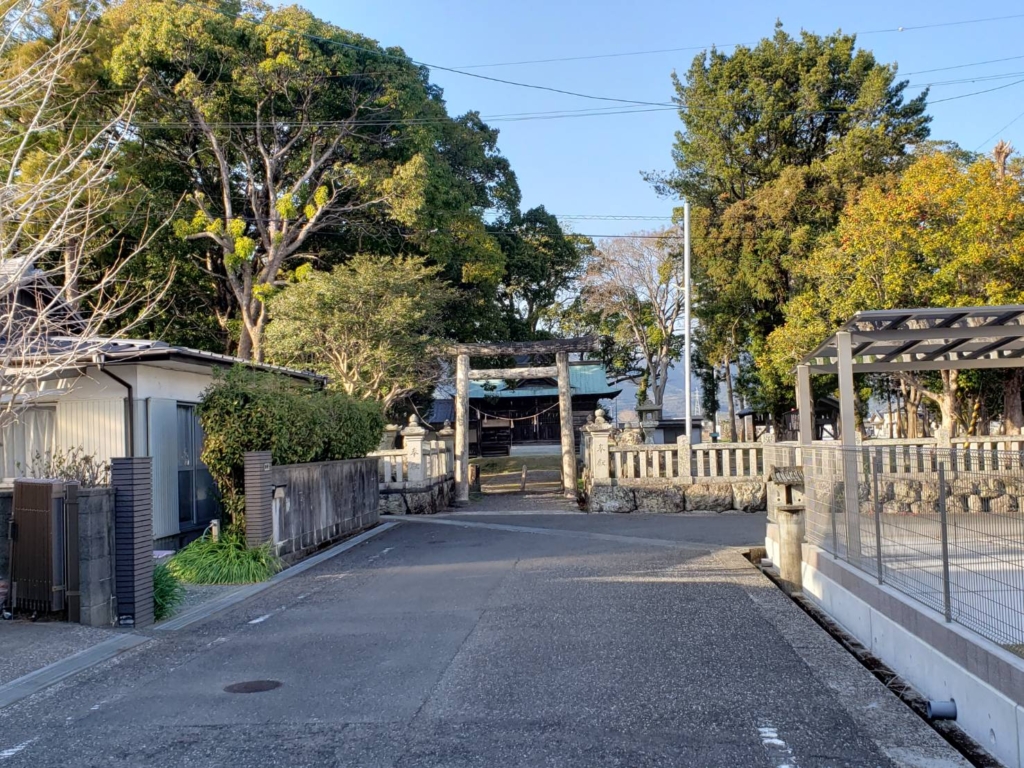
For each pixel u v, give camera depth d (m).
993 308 9.32
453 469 24.64
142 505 8.05
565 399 24.58
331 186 25.72
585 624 7.51
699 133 31.44
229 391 11.28
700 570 10.48
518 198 32.72
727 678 5.83
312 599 9.20
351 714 5.23
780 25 30.27
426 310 22.06
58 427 12.38
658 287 40.34
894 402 36.84
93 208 10.36
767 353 27.98
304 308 20.67
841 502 8.02
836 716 5.03
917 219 19.34
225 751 4.68
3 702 5.69
